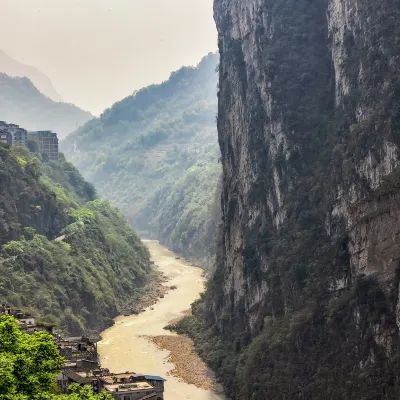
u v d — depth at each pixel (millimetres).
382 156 136375
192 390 164625
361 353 130750
